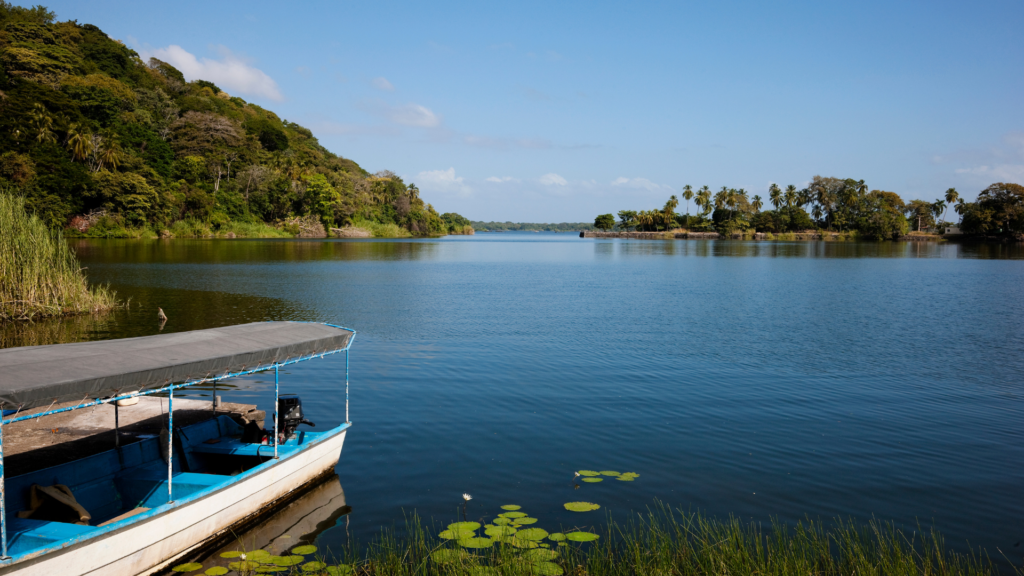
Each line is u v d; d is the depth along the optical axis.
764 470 11.02
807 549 8.19
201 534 8.13
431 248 117.06
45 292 27.39
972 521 9.20
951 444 12.54
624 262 81.62
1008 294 42.94
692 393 16.30
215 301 33.84
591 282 50.78
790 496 9.95
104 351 7.92
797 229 192.50
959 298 40.41
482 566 7.49
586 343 23.33
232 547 8.28
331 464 10.76
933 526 9.02
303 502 9.58
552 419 13.81
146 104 140.12
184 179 124.62
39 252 27.66
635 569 7.49
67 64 119.75
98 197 98.44
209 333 9.73
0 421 6.17
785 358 21.03
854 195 183.12
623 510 9.32
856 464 11.38
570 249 127.50
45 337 22.70
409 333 25.17
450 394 15.78
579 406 14.89
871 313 32.84
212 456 10.12
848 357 21.30
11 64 109.12
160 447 9.83
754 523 8.98
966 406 15.39
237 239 118.94
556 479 10.46
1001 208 156.88
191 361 7.99
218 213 123.06
